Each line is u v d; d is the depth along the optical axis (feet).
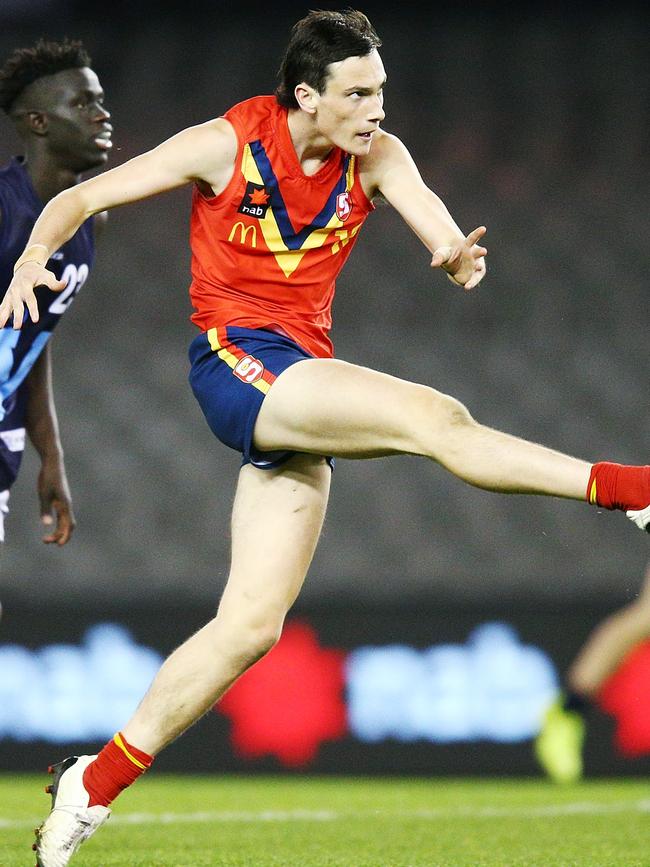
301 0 212.64
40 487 54.85
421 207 39.70
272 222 39.32
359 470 146.92
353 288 178.60
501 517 140.36
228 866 44.86
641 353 166.09
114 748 39.42
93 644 97.55
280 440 38.04
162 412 158.71
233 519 40.22
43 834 39.34
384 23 214.90
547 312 173.37
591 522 138.62
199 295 40.70
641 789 84.48
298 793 78.74
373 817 63.26
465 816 64.03
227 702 96.78
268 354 38.88
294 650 97.55
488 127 201.16
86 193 37.83
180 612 97.76
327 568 134.51
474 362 165.48
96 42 210.38
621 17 212.43
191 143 38.40
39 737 96.53
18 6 211.41
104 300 176.76
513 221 186.39
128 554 137.80
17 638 97.35
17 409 53.47
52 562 135.85
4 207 49.80
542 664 96.89
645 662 95.14
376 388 36.27
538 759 95.86
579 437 154.30
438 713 96.78
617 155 196.65
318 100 37.78
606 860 47.21
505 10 214.69
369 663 97.35
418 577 133.18
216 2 213.25
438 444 35.17
